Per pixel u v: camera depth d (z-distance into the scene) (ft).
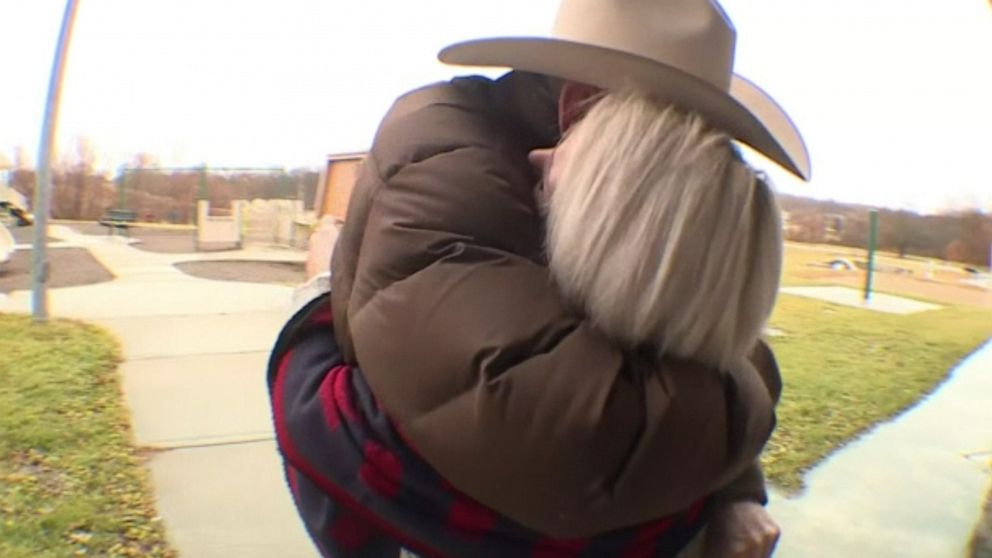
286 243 42.24
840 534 11.89
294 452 4.04
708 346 3.59
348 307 3.93
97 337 20.70
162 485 12.53
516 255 3.66
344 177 23.99
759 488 4.53
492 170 3.73
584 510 3.48
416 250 3.61
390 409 3.70
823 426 15.75
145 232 47.42
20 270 31.58
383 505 3.87
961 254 34.45
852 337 22.16
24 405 15.21
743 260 3.57
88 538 10.73
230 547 10.81
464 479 3.57
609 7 3.85
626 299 3.44
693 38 3.80
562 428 3.34
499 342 3.40
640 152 3.49
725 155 3.60
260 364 18.98
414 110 4.06
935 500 12.94
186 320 23.21
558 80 4.10
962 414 16.83
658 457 3.46
